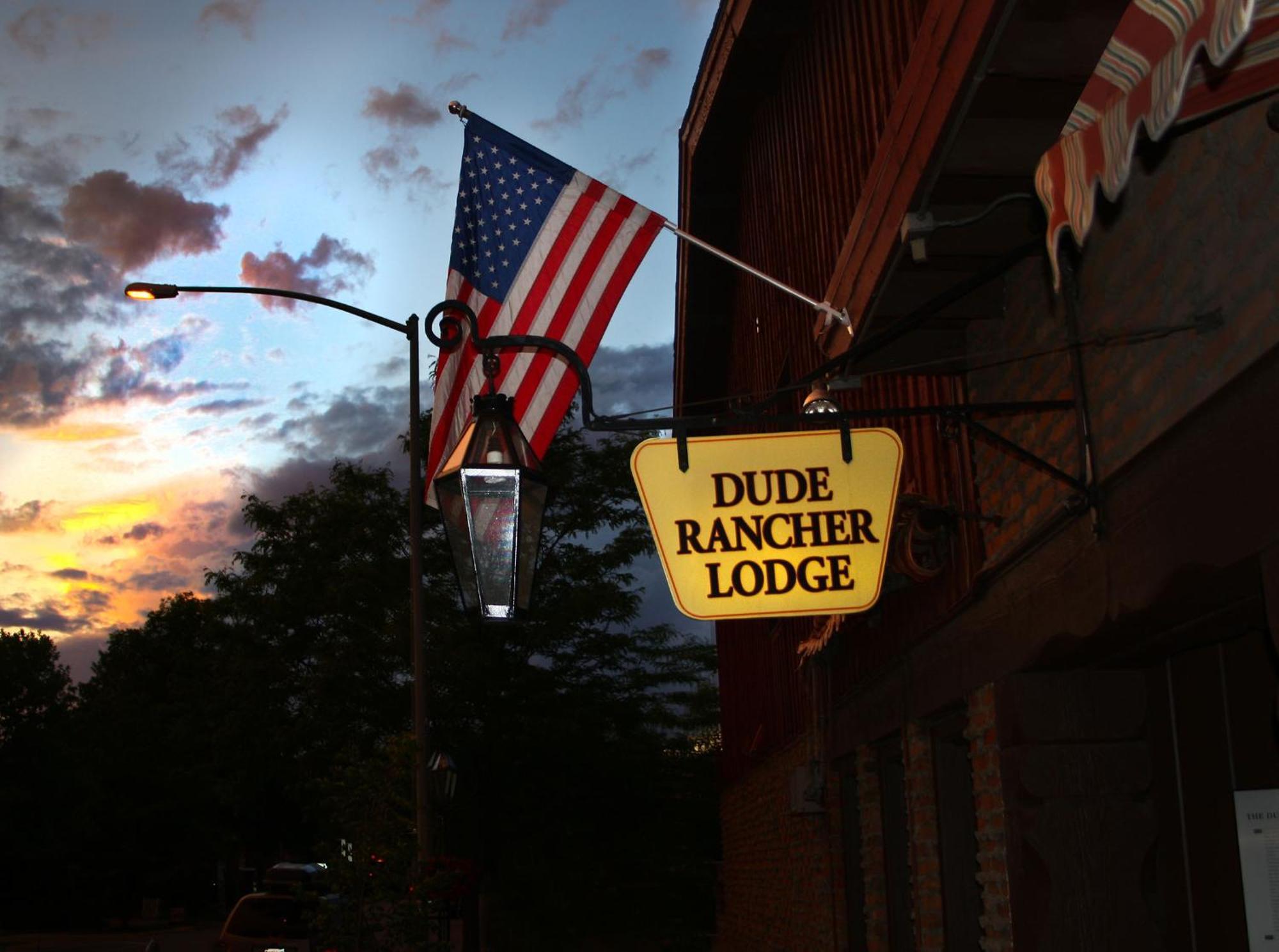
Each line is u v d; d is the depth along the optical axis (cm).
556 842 2770
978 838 730
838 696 1226
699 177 1764
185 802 6200
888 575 766
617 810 2880
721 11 1345
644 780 2862
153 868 6538
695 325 2041
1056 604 588
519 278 710
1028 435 634
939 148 521
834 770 1283
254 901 1662
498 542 495
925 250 576
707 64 1517
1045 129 510
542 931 2809
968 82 485
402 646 2623
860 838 1245
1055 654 595
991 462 699
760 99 1541
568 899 2802
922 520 713
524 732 2659
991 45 465
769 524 547
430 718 2639
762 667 1827
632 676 2870
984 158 527
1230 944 541
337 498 2864
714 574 541
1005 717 646
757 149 1594
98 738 6444
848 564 543
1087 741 626
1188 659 578
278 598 2830
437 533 2794
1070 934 599
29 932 5772
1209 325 435
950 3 491
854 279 658
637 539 2812
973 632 734
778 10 1259
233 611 2938
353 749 1252
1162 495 472
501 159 736
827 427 583
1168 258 470
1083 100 347
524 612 495
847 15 1032
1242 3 252
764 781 1889
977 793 733
